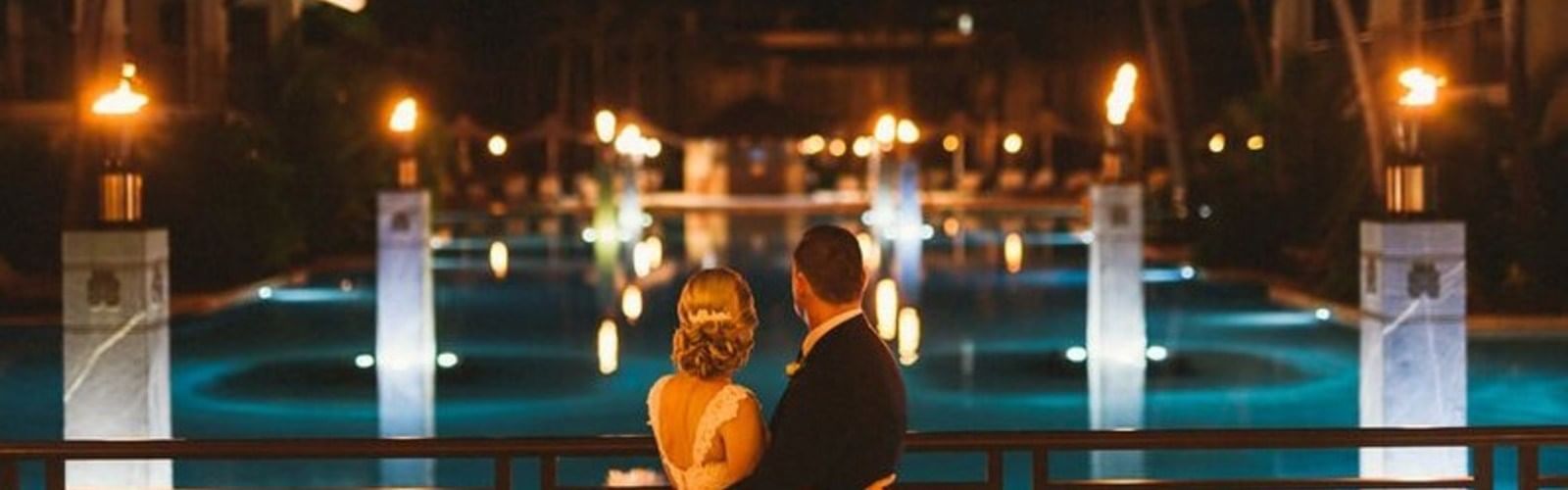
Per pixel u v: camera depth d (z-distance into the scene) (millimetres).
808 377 4027
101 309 9141
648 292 23406
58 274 22875
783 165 57062
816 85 69438
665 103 64938
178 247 23594
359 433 12930
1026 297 22828
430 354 15961
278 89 30328
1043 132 57562
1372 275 9609
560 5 60562
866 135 61312
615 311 21109
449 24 56375
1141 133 46188
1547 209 21219
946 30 68688
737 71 66250
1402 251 9383
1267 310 21453
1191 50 51562
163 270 9461
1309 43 30797
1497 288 19391
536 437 4980
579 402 14227
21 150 23422
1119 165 16578
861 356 4027
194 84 29734
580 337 18484
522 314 20906
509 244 33625
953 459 11391
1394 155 9656
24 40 28422
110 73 21844
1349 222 22109
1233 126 29453
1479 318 18344
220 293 22109
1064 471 10992
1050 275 26078
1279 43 31547
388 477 11039
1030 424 13172
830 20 70062
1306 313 21031
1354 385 15031
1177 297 23234
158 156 24078
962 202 52594
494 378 15539
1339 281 20984
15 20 28297
